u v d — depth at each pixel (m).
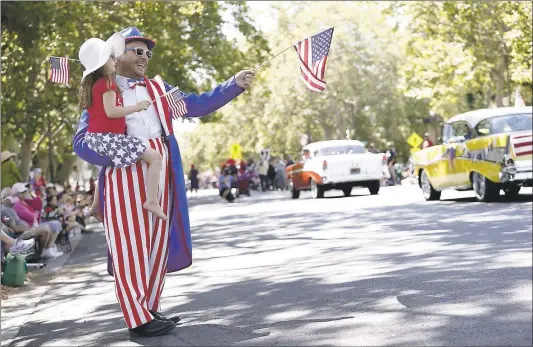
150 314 8.01
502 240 13.84
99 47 7.76
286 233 18.62
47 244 17.86
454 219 18.30
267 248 15.84
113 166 8.01
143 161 8.00
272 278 11.54
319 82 8.39
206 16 39.38
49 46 30.52
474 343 6.77
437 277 10.32
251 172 62.41
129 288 7.95
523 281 9.51
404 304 8.66
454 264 11.38
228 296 10.30
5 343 8.48
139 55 8.16
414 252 13.12
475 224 16.83
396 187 42.88
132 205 7.97
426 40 46.91
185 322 8.65
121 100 7.90
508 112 22.41
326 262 12.81
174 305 9.98
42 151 56.56
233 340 7.59
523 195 24.50
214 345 7.45
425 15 46.16
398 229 17.20
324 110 81.44
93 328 8.88
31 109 31.14
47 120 41.62
